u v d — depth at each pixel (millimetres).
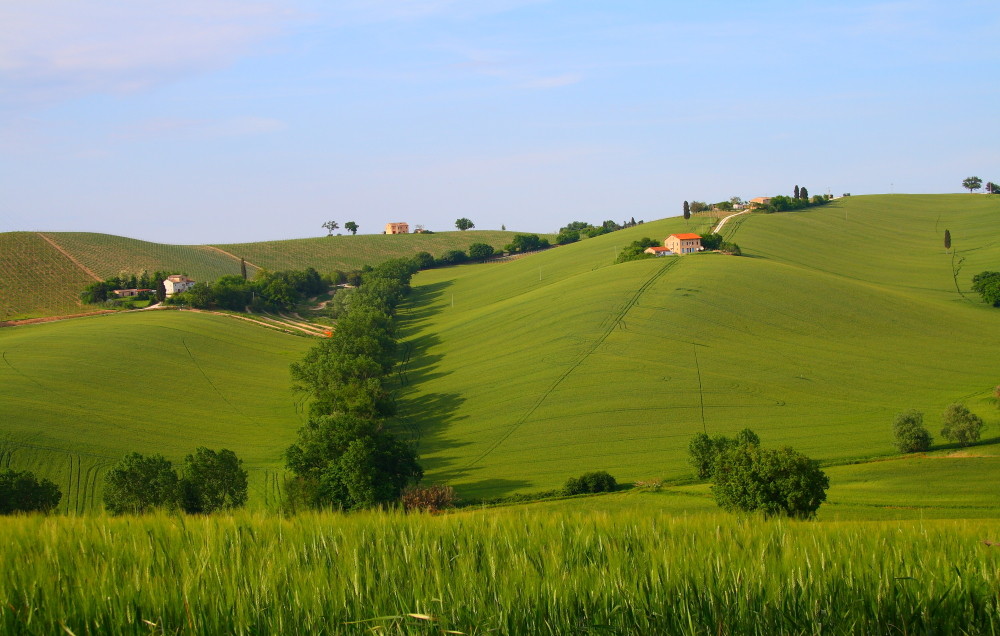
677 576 14172
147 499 59219
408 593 13312
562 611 12992
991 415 86188
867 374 108188
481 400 104312
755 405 95562
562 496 64562
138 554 15141
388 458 65438
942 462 67875
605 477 66438
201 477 61000
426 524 17984
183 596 12820
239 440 91562
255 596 12805
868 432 83125
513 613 12812
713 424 89125
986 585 14844
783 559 15508
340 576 13734
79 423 91938
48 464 78750
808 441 80312
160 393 109875
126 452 83812
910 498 56625
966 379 106562
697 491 64125
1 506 56844
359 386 98062
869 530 20203
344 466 61156
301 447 67875
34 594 12664
